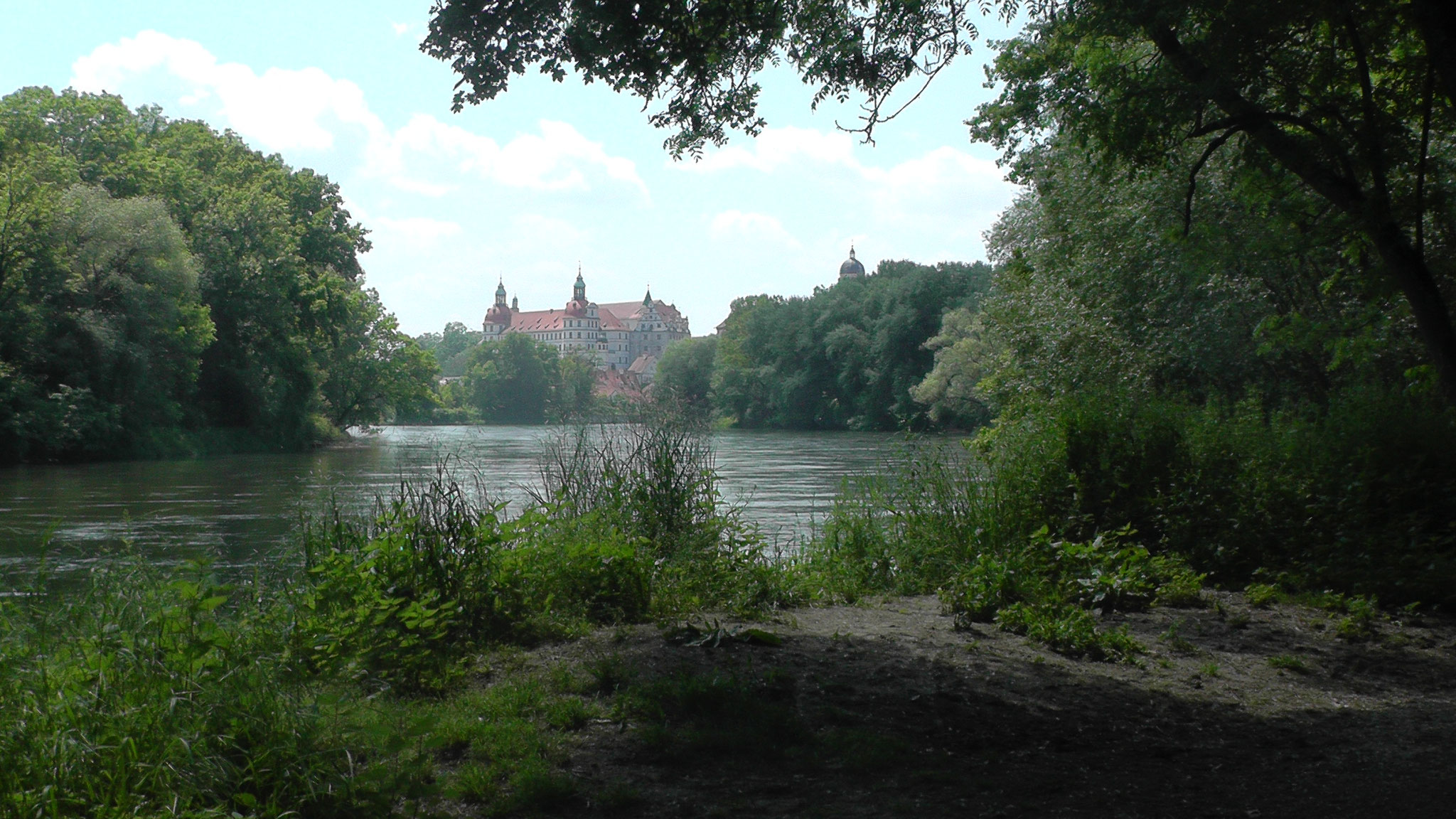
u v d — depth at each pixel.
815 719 5.30
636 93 10.69
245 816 3.74
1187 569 9.41
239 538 17.30
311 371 59.00
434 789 4.03
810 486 29.11
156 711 4.02
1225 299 17.86
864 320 98.44
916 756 4.85
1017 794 4.38
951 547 10.15
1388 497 10.18
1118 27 11.87
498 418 141.50
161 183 50.56
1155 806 4.26
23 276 40.72
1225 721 5.65
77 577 8.30
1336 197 12.09
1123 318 19.72
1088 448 10.88
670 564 8.77
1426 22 10.52
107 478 33.59
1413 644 7.50
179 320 47.06
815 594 9.16
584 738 4.93
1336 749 5.15
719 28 10.67
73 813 3.59
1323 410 14.79
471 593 7.00
